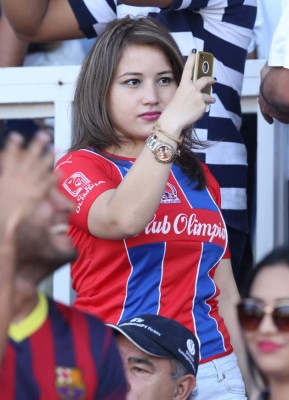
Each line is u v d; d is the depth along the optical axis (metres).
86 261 12.45
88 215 12.03
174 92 13.02
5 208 7.97
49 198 8.16
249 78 17.09
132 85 12.81
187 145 13.06
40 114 17.42
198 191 12.88
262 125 17.02
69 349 8.45
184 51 14.78
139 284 12.32
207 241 12.63
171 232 12.41
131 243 12.23
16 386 8.24
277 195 17.31
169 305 12.37
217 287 12.82
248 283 9.04
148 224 12.30
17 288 8.34
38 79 17.27
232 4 14.91
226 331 12.83
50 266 8.37
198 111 12.08
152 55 12.89
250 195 17.27
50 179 8.08
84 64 13.03
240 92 15.40
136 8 15.57
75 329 8.57
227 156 15.02
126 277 12.30
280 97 13.82
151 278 12.35
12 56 18.19
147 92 12.77
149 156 11.84
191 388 11.77
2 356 7.95
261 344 8.80
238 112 15.33
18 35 16.27
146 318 11.78
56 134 17.22
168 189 12.66
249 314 8.84
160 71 12.91
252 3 15.18
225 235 12.95
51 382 8.31
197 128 14.85
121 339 11.60
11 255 7.92
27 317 8.43
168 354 11.58
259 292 8.88
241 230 15.18
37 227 8.13
